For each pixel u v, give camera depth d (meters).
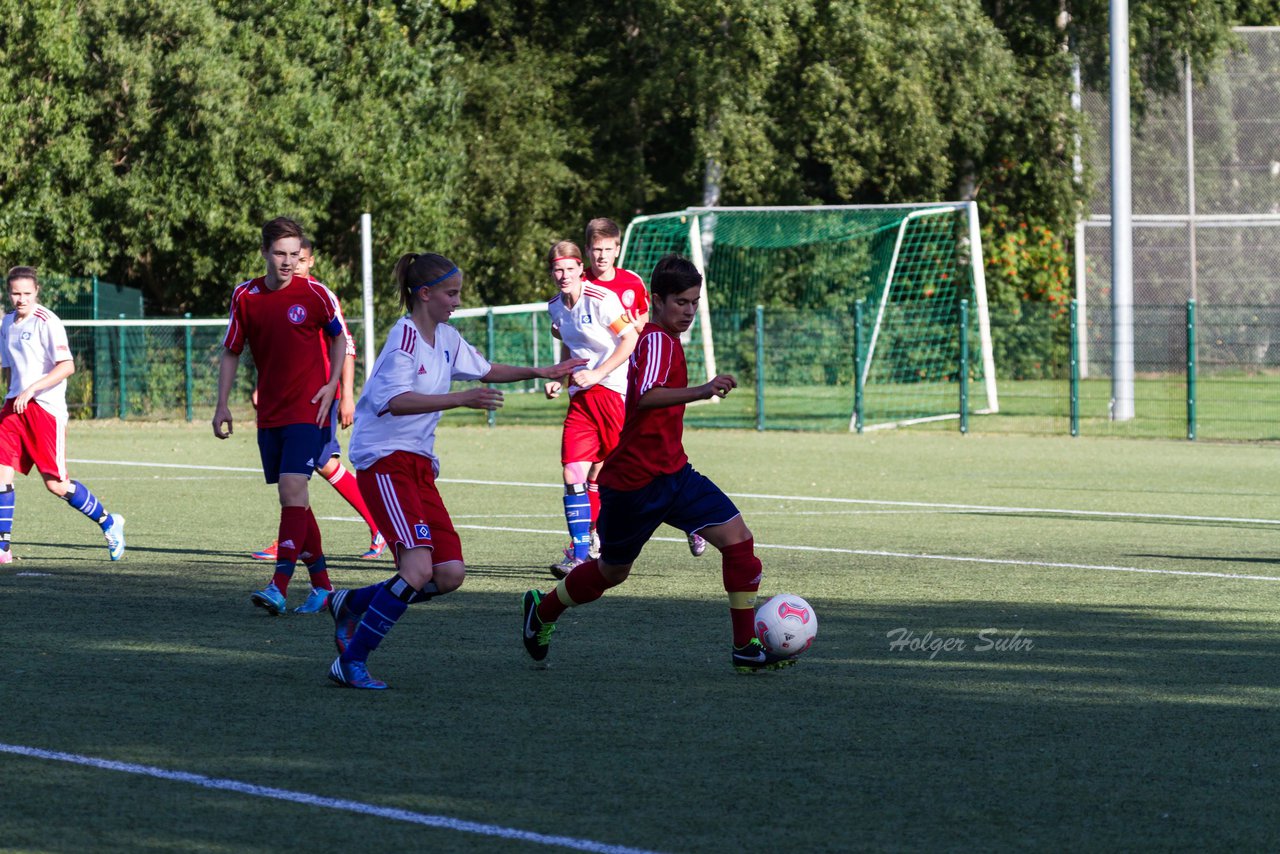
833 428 88.19
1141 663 24.39
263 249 29.28
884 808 16.23
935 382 98.00
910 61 110.94
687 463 23.45
